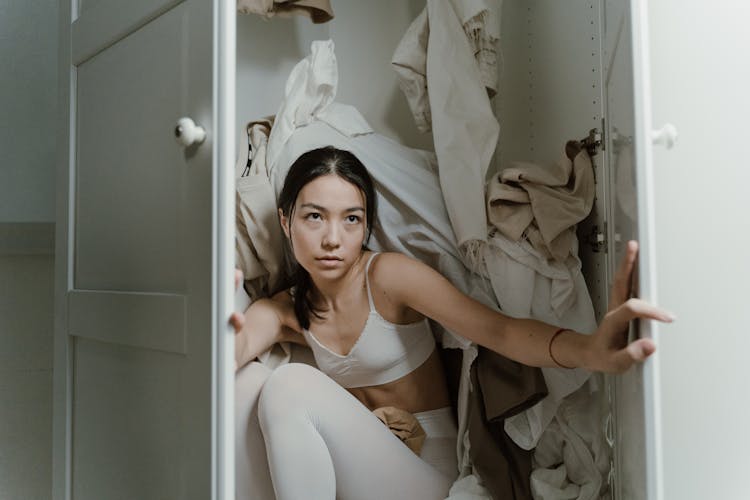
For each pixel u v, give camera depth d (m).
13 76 1.84
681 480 1.42
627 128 1.11
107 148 1.40
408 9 2.05
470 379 1.49
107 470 1.36
